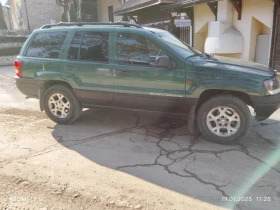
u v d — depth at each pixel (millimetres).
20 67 4828
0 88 8477
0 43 16312
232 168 3234
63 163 3408
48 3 22516
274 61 7703
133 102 4270
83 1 22797
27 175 3117
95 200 2662
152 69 3992
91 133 4430
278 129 4457
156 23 13430
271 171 3156
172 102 4004
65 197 2715
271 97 3605
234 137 3818
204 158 3492
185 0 9406
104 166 3328
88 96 4527
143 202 2621
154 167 3287
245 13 8289
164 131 4477
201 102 4000
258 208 2514
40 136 4312
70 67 4480
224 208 2521
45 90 4867
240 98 3846
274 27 7480
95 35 4406
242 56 8664
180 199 2664
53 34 4711
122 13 14172
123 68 4160
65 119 4773
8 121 5055
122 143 4016
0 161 3459
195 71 3783
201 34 10961
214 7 9000
